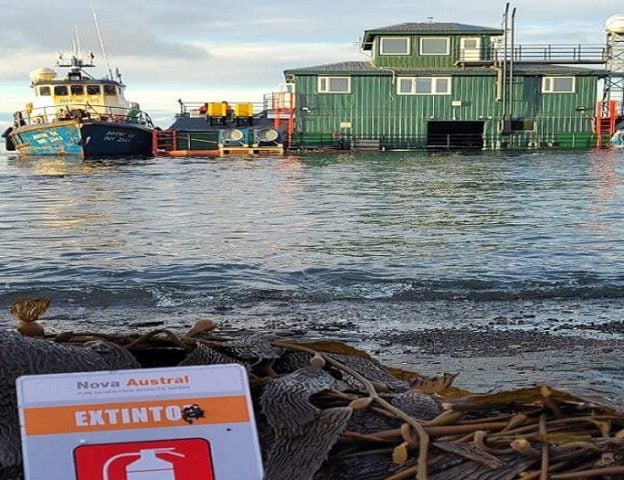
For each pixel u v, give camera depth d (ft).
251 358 8.02
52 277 29.78
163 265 32.40
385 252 35.86
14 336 7.00
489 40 134.82
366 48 148.15
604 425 6.74
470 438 6.61
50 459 5.68
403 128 134.72
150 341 8.20
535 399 7.22
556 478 6.07
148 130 131.13
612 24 134.72
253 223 48.70
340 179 86.58
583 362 17.39
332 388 7.16
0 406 6.30
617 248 36.55
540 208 56.34
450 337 20.07
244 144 133.59
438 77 133.28
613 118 135.64
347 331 20.84
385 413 6.89
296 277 29.48
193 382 6.12
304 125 134.82
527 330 21.01
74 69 130.00
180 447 5.89
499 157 120.78
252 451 5.98
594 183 78.74
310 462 6.19
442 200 63.16
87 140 122.31
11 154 162.71
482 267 31.37
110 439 5.82
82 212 56.03
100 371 6.23
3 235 43.37
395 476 6.18
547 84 134.72
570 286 27.22
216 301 25.17
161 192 72.49
